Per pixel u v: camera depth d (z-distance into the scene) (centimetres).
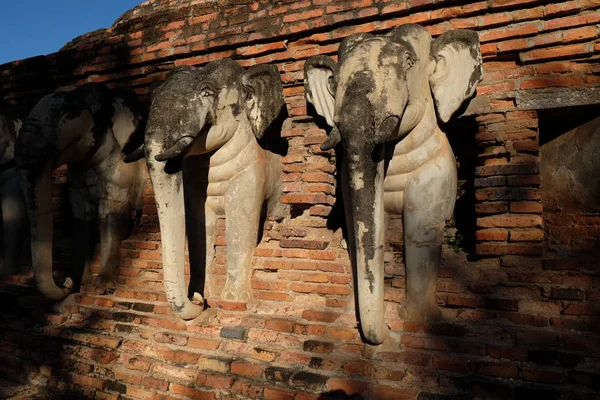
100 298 445
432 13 357
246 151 383
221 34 438
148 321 399
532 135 328
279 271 383
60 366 408
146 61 478
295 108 405
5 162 510
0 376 438
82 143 444
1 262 552
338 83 291
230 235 384
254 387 325
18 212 531
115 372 379
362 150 274
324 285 366
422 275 328
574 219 339
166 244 343
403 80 287
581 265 306
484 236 333
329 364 320
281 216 413
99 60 507
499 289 318
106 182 467
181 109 330
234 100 372
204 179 396
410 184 329
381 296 297
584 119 340
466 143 377
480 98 344
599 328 286
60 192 558
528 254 321
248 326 362
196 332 373
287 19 408
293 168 398
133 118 472
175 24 475
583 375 271
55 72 540
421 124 323
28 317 459
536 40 327
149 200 487
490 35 340
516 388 279
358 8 379
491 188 334
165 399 350
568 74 323
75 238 493
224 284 408
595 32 311
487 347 297
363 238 287
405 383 302
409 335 318
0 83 582
